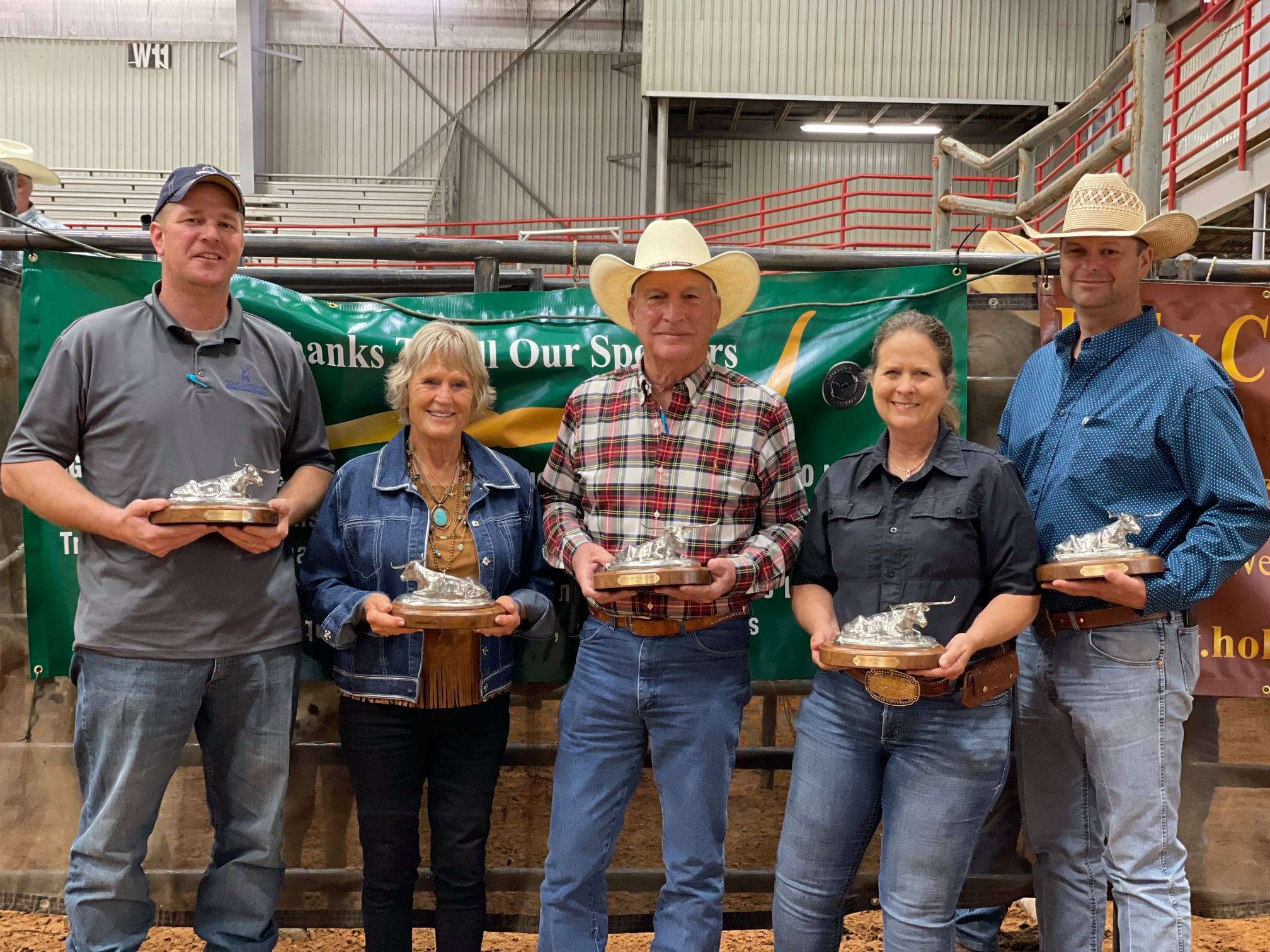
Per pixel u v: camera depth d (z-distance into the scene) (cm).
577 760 263
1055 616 268
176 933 343
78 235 311
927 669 227
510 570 277
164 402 253
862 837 258
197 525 237
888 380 248
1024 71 1678
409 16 1833
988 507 246
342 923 325
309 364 318
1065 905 280
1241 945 341
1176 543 261
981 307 329
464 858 267
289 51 1822
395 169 1833
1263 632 318
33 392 253
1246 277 322
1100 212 264
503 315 324
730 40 1650
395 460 278
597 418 269
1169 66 1492
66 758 322
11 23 1798
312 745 328
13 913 352
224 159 1809
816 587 266
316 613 268
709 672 258
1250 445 257
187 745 329
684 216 1869
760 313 324
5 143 472
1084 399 270
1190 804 331
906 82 1670
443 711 267
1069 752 278
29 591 312
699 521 259
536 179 1847
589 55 1841
